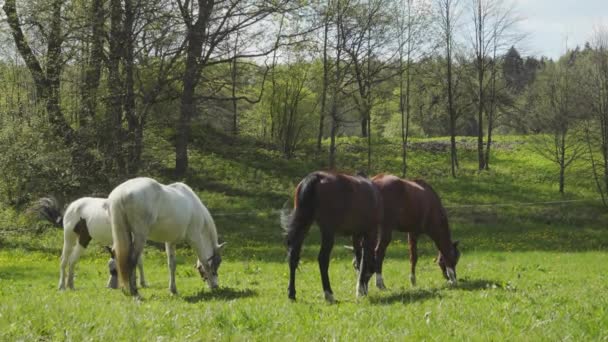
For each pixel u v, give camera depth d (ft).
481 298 32.07
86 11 84.58
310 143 169.58
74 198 88.94
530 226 116.57
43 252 79.46
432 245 90.22
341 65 153.69
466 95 174.81
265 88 152.05
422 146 179.83
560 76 144.36
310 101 154.61
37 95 95.76
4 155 87.45
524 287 41.04
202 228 42.65
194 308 30.14
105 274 57.11
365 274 36.68
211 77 113.19
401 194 42.73
